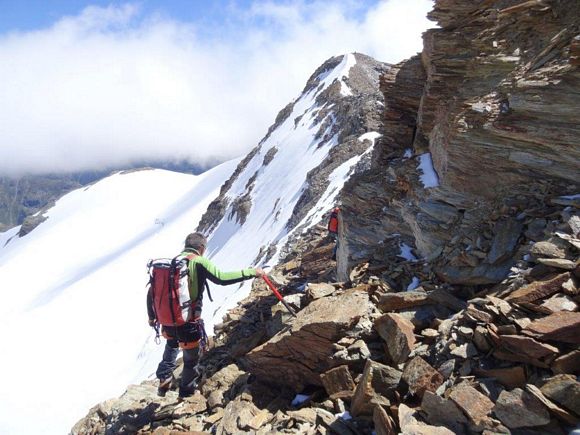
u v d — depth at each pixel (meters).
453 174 7.79
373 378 4.96
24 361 61.50
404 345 5.29
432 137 9.68
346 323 6.07
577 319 4.12
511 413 3.77
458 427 4.01
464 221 7.10
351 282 8.12
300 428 5.32
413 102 12.16
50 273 152.12
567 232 5.41
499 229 6.31
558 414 3.60
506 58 8.11
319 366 6.28
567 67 6.50
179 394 7.81
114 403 9.23
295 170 75.56
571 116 6.29
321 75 112.62
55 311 85.44
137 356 48.69
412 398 4.67
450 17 10.24
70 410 42.62
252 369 7.18
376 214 9.77
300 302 8.23
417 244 8.01
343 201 11.03
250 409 6.28
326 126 80.38
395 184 10.12
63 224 192.00
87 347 62.41
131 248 132.38
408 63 12.78
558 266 4.93
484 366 4.44
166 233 136.12
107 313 80.88
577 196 5.93
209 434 6.11
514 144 6.97
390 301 6.23
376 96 71.38
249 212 80.06
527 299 4.77
